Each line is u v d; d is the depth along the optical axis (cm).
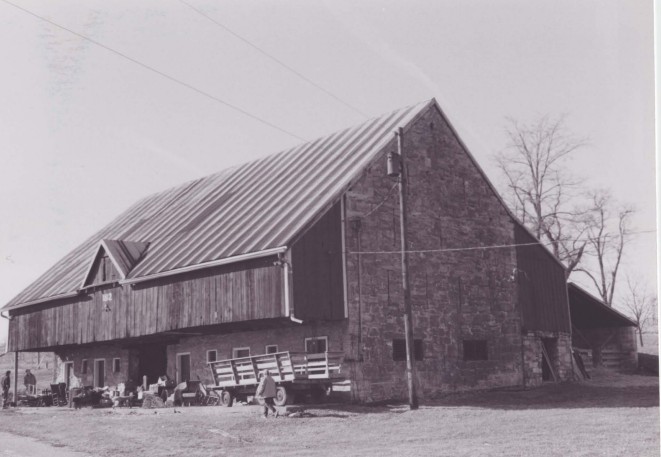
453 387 2911
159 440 1928
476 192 3238
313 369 2511
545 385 3259
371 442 1781
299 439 1877
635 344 3809
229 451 1734
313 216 2534
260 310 2495
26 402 3659
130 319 3133
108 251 3228
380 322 2684
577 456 1470
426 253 2941
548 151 4709
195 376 3117
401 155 2483
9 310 4031
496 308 3188
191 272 2822
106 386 3653
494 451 1563
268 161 3481
